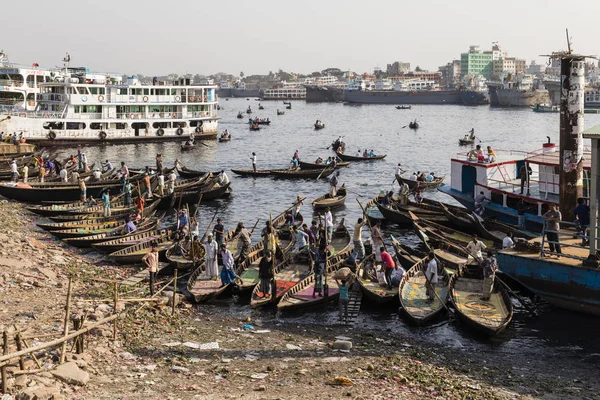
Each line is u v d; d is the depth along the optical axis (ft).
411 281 100.22
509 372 71.87
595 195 86.12
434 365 72.13
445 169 261.85
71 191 172.45
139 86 323.16
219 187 184.14
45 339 67.77
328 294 94.79
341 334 83.10
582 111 115.03
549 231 91.97
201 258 111.96
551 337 84.12
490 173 146.92
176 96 338.95
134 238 125.49
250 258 112.57
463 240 127.65
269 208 177.47
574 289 88.69
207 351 72.59
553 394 65.36
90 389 57.52
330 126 507.30
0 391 53.06
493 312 87.20
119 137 323.37
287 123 541.75
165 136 339.16
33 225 140.67
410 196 190.60
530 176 143.02
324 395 59.98
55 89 312.50
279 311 91.61
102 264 111.75
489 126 514.27
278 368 68.03
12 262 98.94
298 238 117.39
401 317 90.89
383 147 350.23
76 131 310.04
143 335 75.66
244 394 59.47
